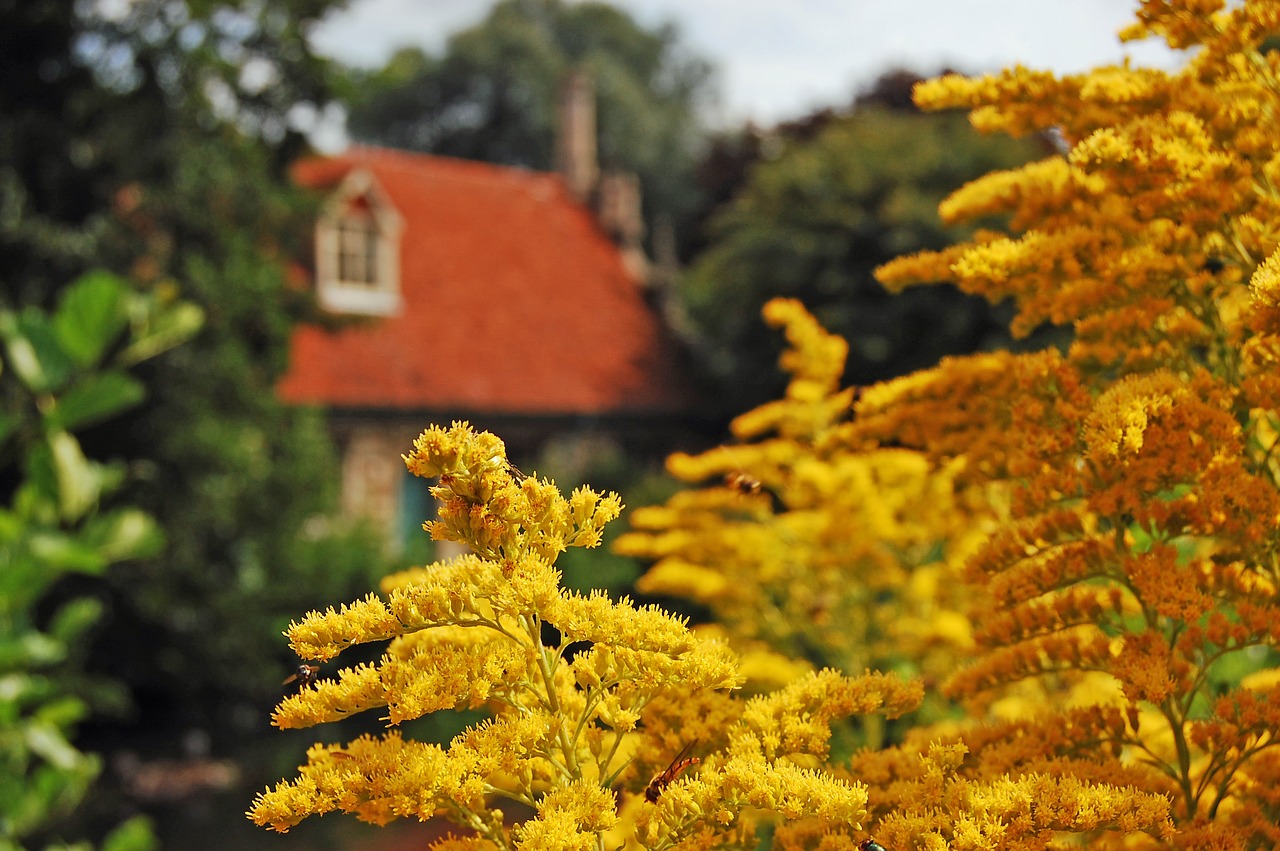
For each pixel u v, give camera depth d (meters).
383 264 26.91
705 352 30.59
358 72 17.50
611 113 57.44
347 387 24.69
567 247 31.77
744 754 2.60
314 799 2.32
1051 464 3.08
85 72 15.97
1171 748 3.21
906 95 33.34
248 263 16.88
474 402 26.17
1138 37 3.32
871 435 3.72
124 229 16.36
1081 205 3.38
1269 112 3.15
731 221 28.30
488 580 2.37
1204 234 3.06
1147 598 2.80
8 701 7.77
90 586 15.80
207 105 16.73
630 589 16.34
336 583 17.33
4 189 15.80
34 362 9.12
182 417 15.83
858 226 24.27
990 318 23.05
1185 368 3.26
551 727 2.47
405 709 2.34
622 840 2.91
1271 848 2.70
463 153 58.00
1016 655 3.08
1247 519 2.81
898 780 2.79
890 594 7.26
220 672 16.64
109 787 15.83
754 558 6.19
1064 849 2.85
